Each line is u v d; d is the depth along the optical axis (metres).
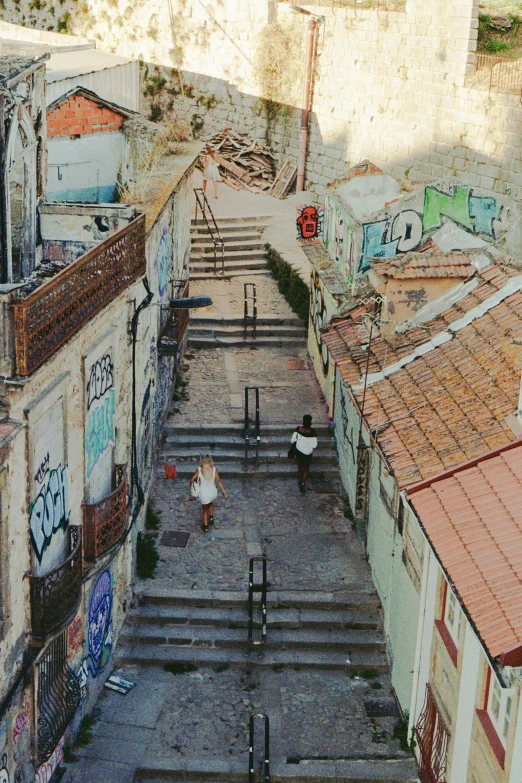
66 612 11.68
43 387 11.08
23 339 10.00
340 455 20.02
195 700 14.91
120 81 20.66
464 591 10.55
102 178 18.61
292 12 30.33
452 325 16.28
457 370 15.17
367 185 21.58
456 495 12.03
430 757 12.96
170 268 20.61
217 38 32.38
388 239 18.89
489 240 18.84
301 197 31.08
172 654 15.68
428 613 13.21
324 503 19.27
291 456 19.39
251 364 23.66
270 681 15.37
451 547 11.28
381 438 14.62
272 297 26.09
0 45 19.06
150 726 14.36
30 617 11.25
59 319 10.94
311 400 22.06
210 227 28.62
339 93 29.62
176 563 17.30
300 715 14.68
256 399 20.28
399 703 14.80
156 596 16.41
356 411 16.80
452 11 26.14
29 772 11.78
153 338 18.23
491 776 10.61
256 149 32.19
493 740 10.60
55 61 20.02
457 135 26.64
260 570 17.23
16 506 10.55
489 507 11.59
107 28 34.62
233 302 25.75
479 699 11.12
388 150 28.59
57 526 11.96
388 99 28.28
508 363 14.46
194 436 20.55
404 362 16.19
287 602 16.41
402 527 14.75
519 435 12.87
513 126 25.14
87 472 13.17
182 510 18.84
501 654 9.45
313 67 30.11
